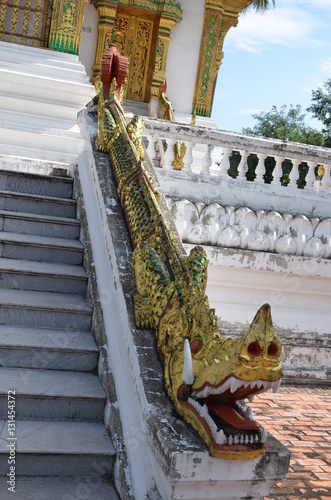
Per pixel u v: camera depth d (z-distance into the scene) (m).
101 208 5.47
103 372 4.35
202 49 16.73
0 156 7.61
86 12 15.79
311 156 7.61
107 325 4.65
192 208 6.77
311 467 4.88
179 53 16.69
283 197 7.46
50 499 3.47
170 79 16.72
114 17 15.69
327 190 7.86
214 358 3.04
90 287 5.24
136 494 3.39
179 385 3.34
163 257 4.24
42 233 6.12
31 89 11.13
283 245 7.13
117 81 7.29
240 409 3.17
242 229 6.96
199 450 2.98
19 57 11.62
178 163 9.94
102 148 6.27
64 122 11.31
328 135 31.03
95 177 5.94
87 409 4.16
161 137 7.03
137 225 4.79
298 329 7.51
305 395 6.96
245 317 7.32
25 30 12.19
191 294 3.60
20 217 6.04
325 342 7.52
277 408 6.38
